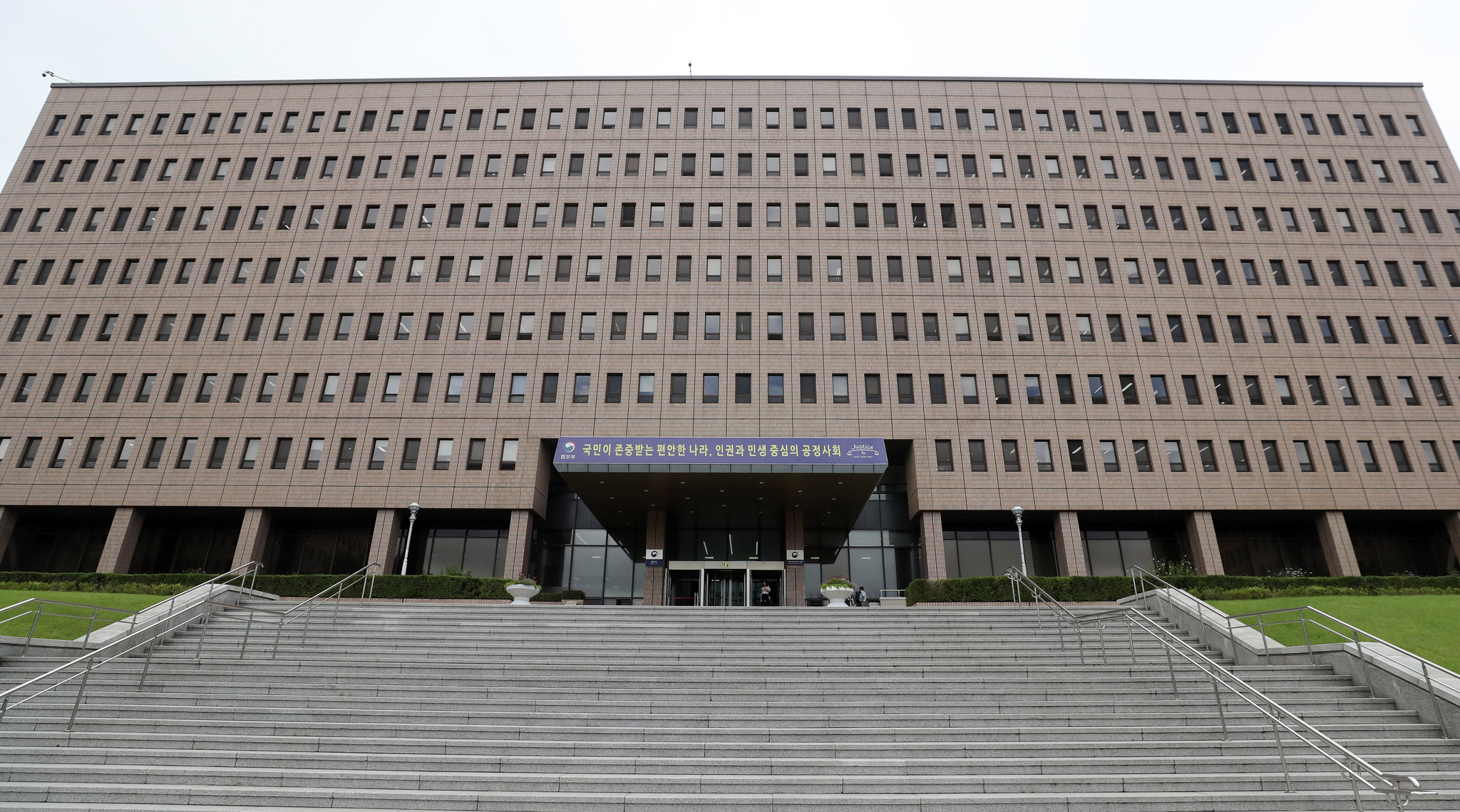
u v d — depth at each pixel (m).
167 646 16.53
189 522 33.69
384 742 10.81
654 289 34.97
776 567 33.19
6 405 33.00
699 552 35.56
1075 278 35.34
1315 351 34.12
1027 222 36.44
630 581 34.94
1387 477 32.06
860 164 37.69
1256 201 37.03
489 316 34.59
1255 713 12.09
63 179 37.78
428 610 20.58
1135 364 33.72
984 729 11.30
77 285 35.38
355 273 35.47
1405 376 33.81
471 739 10.94
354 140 38.41
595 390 33.16
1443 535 33.41
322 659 15.23
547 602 28.38
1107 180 37.41
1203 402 33.16
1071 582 26.91
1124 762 10.35
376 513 31.73
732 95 39.22
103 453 32.19
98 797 9.37
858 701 12.73
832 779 9.82
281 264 35.56
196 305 34.84
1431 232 36.72
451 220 36.56
